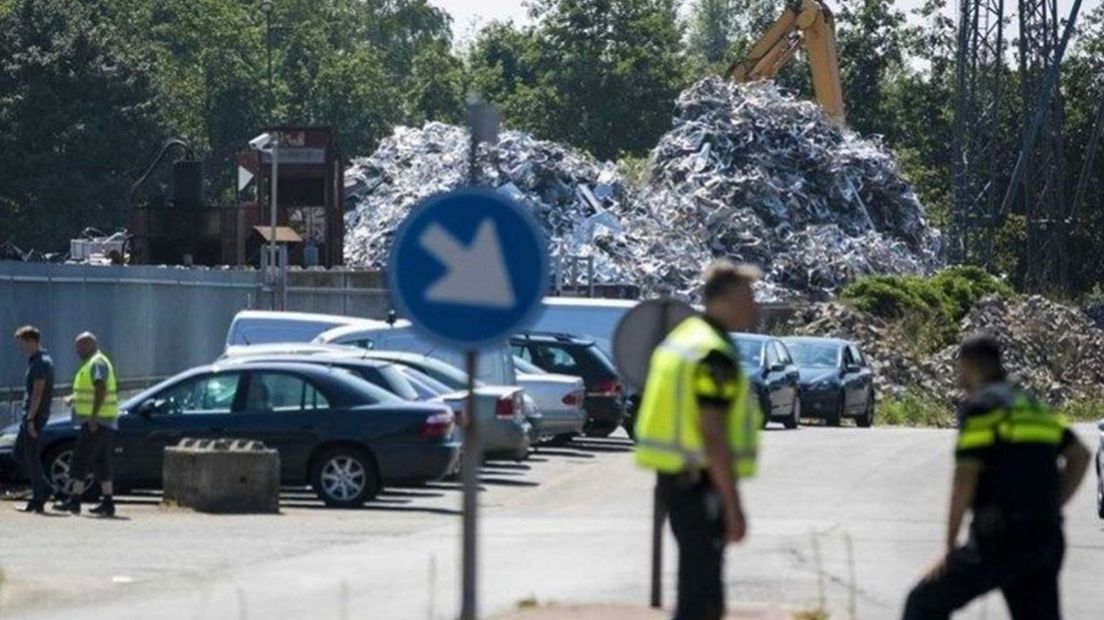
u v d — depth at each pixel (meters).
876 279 161.00
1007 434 26.55
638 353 37.12
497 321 25.22
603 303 101.88
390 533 54.94
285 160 151.50
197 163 142.88
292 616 37.72
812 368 119.06
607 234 165.75
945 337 157.75
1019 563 26.41
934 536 54.81
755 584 43.94
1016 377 151.12
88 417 58.59
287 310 103.50
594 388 93.25
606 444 94.06
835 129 194.75
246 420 64.50
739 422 24.27
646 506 64.94
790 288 171.88
